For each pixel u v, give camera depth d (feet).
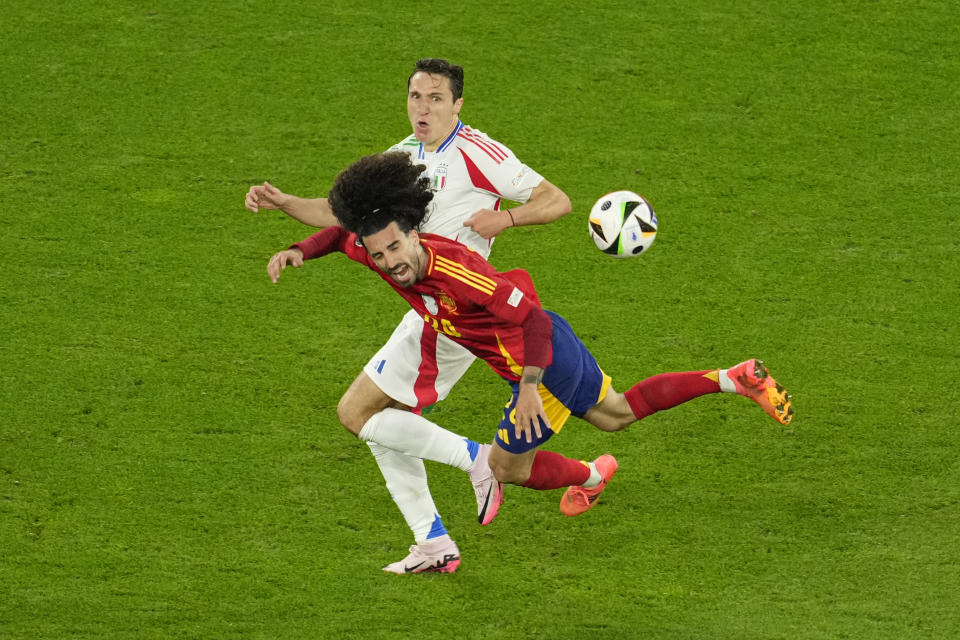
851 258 88.84
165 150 98.78
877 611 60.59
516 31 113.50
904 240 90.58
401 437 61.98
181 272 86.79
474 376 78.69
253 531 65.92
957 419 74.49
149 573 62.69
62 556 63.57
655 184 95.81
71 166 96.94
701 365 78.95
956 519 66.95
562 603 61.31
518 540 66.18
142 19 114.73
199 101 104.42
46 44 111.14
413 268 57.52
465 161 65.00
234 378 77.46
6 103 103.86
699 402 76.48
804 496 69.00
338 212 56.39
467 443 63.21
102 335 80.74
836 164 98.37
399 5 116.98
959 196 94.99
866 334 81.82
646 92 106.22
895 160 98.89
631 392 65.77
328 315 83.46
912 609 60.70
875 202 94.38
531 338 57.41
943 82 107.96
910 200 94.63
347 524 66.80
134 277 86.12
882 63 110.22
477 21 114.83
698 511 68.08
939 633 59.06
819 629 59.41
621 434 73.92
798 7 117.08
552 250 89.92
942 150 100.12
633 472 71.10
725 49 111.75
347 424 63.77
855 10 116.88
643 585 62.64
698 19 115.55
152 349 79.66
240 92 105.60
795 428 74.13
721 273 87.45
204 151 98.73
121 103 104.12
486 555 64.95
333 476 70.18
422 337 63.31
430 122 64.69
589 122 102.58
